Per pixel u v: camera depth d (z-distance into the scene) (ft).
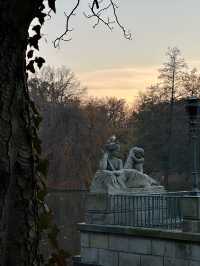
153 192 71.56
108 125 260.62
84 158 228.84
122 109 355.77
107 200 66.33
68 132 231.09
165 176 228.22
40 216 12.11
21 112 10.89
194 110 63.87
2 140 10.36
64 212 168.04
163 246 58.65
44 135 228.63
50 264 12.75
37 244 11.53
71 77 256.73
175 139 226.17
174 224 63.10
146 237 60.54
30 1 10.59
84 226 67.36
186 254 56.03
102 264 65.10
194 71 219.82
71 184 225.35
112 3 17.44
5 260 10.78
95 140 234.58
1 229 10.32
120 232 63.21
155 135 232.12
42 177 12.44
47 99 234.17
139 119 259.39
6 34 10.52
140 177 70.79
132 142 260.42
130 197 65.62
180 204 62.69
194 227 55.52
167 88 220.64
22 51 10.91
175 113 222.48
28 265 11.21
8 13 10.44
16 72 10.75
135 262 61.72
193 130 64.44
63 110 233.96
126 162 73.36
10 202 10.70
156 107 231.91
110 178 67.41
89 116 243.81
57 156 225.56
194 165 63.77
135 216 65.21
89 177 222.89
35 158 12.09
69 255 12.92
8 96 10.53
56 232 12.69
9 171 10.38
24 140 10.90
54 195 221.66
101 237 65.62
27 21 10.77
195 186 63.36
